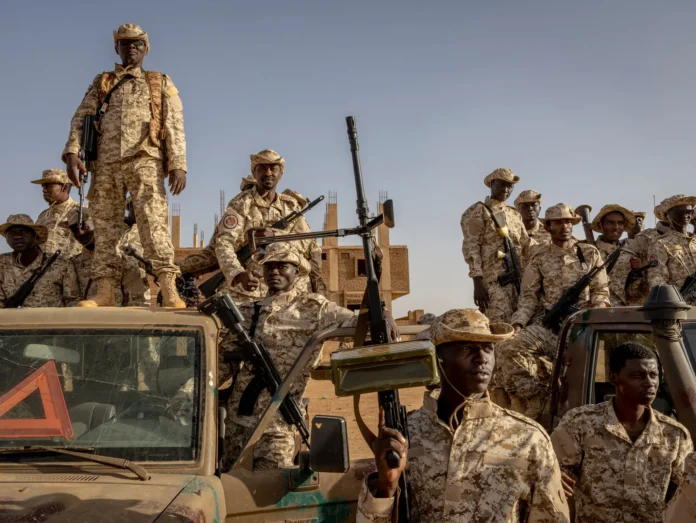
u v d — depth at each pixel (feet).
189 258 23.47
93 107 21.44
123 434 11.23
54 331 12.08
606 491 11.86
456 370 9.28
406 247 135.13
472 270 29.37
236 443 14.42
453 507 8.77
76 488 9.82
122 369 11.83
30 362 11.84
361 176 10.75
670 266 29.68
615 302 31.60
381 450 8.25
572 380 17.07
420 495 9.11
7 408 11.43
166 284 20.52
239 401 14.67
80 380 11.74
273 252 16.93
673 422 11.88
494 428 9.09
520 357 22.04
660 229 31.24
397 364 8.47
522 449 8.92
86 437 11.19
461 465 8.89
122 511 9.08
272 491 11.12
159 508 9.23
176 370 11.81
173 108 21.57
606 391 16.84
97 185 21.24
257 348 13.34
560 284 24.59
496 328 9.82
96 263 21.27
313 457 9.53
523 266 30.45
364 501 8.51
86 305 13.67
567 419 12.37
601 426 12.00
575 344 17.26
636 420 11.97
